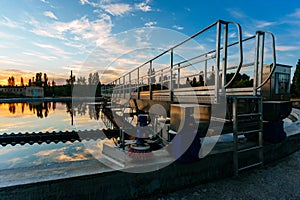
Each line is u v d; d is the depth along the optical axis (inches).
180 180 94.6
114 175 80.7
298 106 459.5
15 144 202.8
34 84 2389.3
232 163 110.2
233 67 131.5
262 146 119.8
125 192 82.9
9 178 71.2
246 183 99.0
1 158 162.2
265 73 195.0
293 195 86.4
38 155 168.9
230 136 153.5
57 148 190.5
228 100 111.7
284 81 218.4
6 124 357.1
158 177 89.3
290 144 148.1
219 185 98.0
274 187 93.9
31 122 376.5
